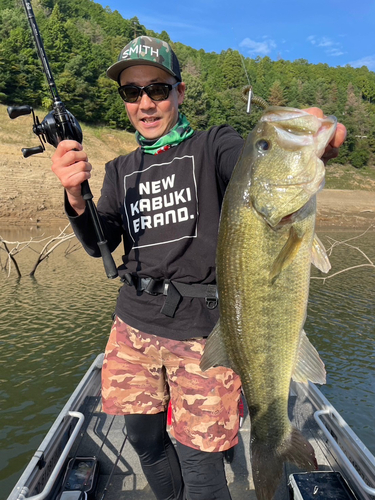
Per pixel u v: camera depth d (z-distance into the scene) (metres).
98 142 45.47
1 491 4.37
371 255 21.48
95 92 49.69
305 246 1.77
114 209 2.55
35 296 11.46
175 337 2.16
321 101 77.44
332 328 9.66
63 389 6.50
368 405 6.43
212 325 2.16
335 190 51.59
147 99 2.30
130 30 97.81
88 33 79.62
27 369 7.14
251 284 1.82
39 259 13.95
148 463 2.37
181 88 2.53
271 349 1.87
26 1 2.33
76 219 2.22
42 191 33.03
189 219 2.21
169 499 2.40
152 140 2.39
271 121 1.74
